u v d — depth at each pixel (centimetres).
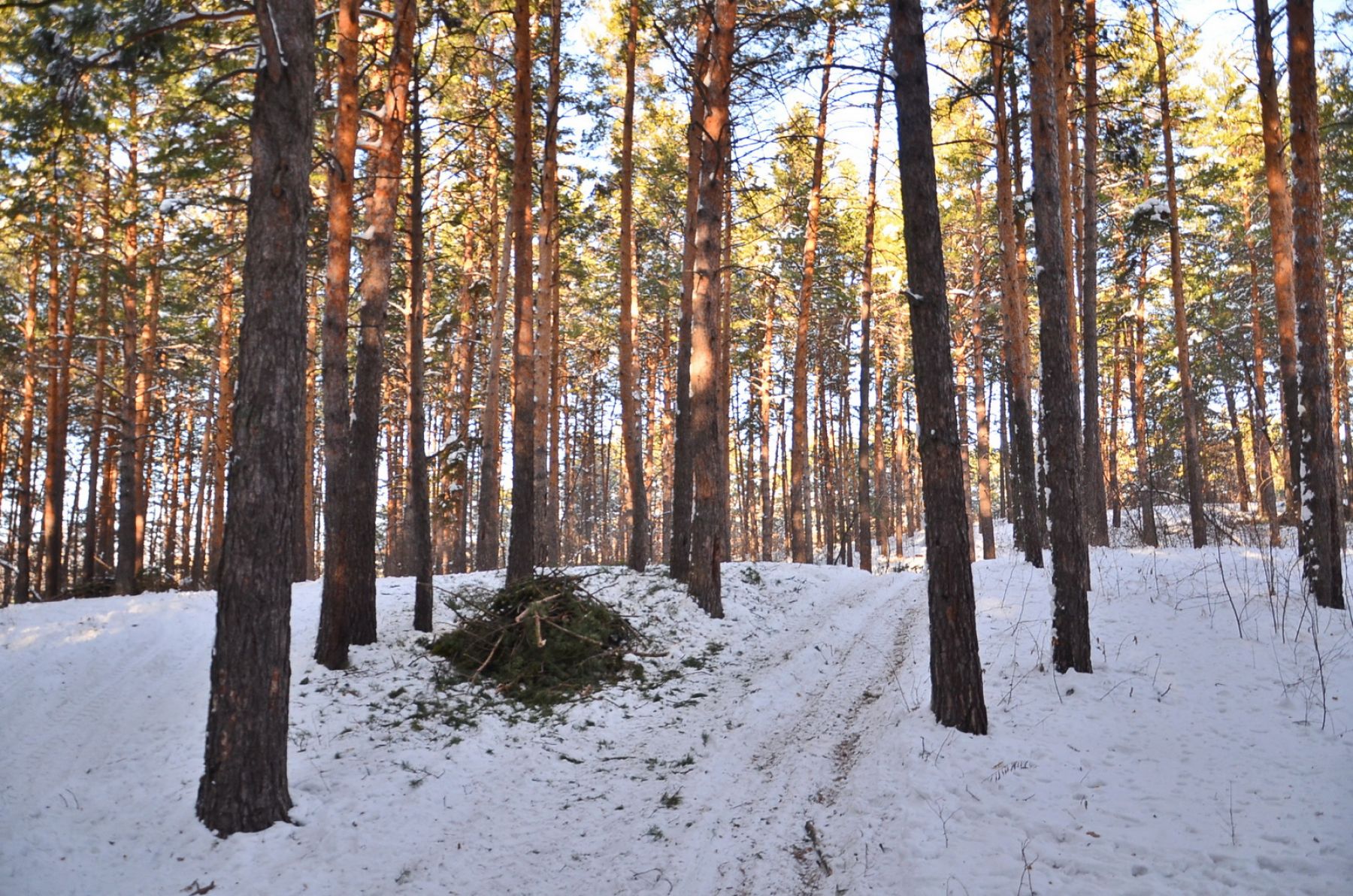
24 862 579
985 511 2467
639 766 774
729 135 1399
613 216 2386
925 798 593
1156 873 467
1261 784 557
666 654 1108
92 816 650
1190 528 2364
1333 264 2655
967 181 2434
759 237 2406
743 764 746
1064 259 871
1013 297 1623
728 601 1396
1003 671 863
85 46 798
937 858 515
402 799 684
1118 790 574
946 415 736
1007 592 1262
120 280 1645
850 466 4281
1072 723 700
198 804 631
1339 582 984
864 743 748
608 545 4734
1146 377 3256
